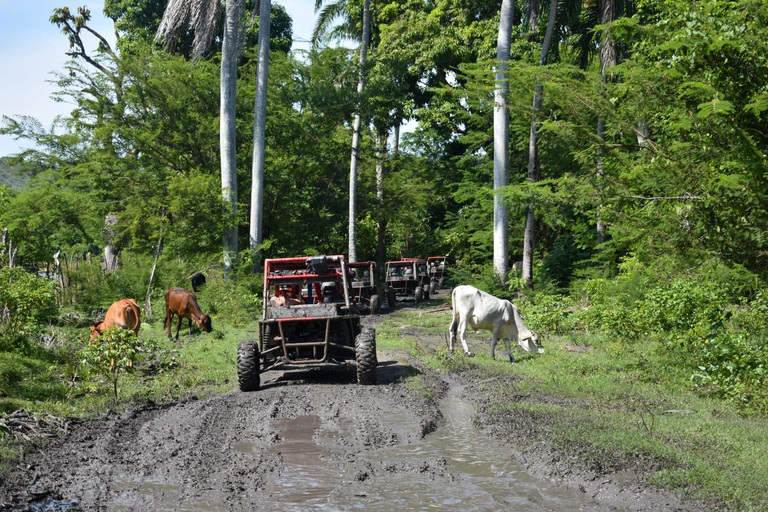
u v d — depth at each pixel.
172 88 29.81
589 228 29.61
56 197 26.55
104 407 9.75
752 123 9.34
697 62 9.42
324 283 11.73
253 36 45.16
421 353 14.84
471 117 33.62
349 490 6.32
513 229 35.53
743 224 9.24
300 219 33.62
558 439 7.54
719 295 12.67
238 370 10.76
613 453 7.01
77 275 23.92
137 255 28.16
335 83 34.22
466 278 27.28
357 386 10.89
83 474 6.82
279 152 32.09
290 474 6.77
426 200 44.62
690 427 8.09
